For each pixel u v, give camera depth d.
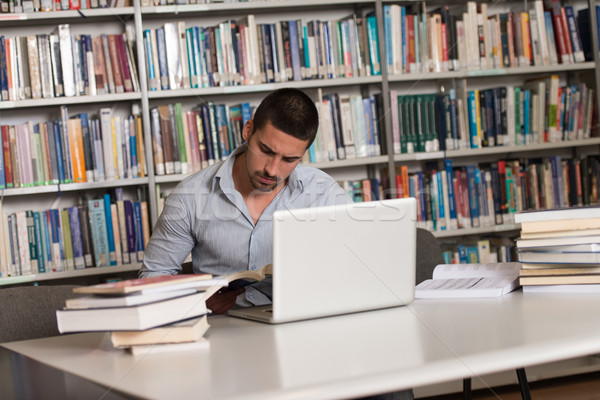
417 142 3.14
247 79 2.96
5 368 1.03
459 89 3.21
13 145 2.76
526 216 1.38
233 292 1.65
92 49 2.83
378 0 3.06
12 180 2.77
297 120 1.54
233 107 3.00
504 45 3.24
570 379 2.88
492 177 3.24
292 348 1.02
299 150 1.59
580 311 1.15
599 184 3.33
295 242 1.24
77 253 2.82
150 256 1.86
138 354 1.06
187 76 2.91
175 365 0.95
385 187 3.18
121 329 1.04
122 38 2.85
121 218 2.85
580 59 3.31
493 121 3.24
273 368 0.90
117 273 3.04
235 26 2.94
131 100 2.96
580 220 1.33
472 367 0.87
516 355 0.90
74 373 0.96
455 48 3.17
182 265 2.01
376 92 3.31
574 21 3.31
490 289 1.39
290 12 3.23
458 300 1.38
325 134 3.04
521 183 3.27
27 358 1.10
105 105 3.06
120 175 2.87
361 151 3.09
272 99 1.58
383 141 3.12
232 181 1.83
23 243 2.76
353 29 3.07
